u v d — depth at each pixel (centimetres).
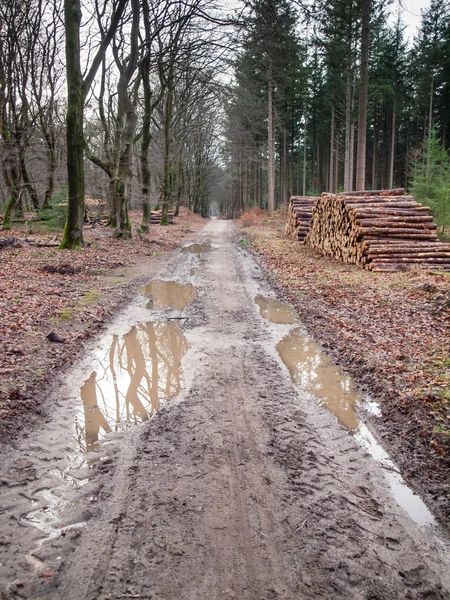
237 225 3738
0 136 1833
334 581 253
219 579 253
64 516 305
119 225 1923
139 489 334
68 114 1420
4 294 855
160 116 3180
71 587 247
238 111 2823
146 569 260
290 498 325
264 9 1379
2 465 363
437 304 774
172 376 555
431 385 477
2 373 516
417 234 1220
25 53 1925
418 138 4325
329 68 3200
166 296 994
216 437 411
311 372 568
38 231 1908
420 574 260
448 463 358
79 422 438
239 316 835
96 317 784
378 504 320
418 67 3775
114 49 1847
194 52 2134
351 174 3045
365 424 437
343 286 1005
